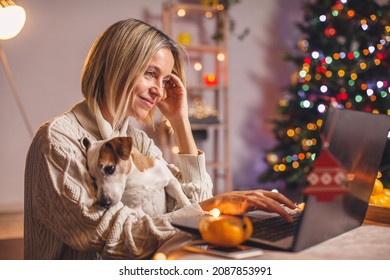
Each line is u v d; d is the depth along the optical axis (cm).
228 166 489
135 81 132
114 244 115
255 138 527
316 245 100
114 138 121
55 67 449
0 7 274
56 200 119
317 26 474
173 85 155
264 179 490
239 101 520
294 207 128
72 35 454
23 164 438
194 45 497
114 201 118
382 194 134
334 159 89
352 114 97
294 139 468
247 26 521
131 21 137
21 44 437
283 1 533
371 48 425
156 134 474
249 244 98
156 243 117
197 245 105
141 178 129
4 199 433
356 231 112
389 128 113
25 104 439
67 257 128
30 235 133
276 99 534
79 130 132
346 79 436
